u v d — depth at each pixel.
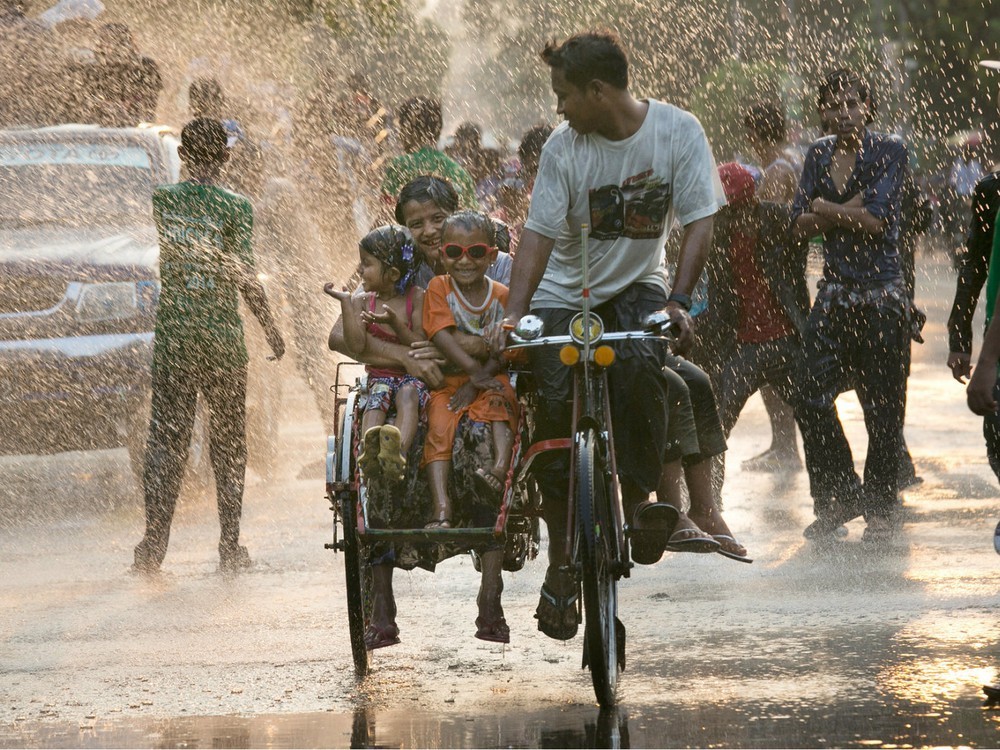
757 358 20.09
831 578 16.23
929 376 36.78
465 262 12.18
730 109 39.84
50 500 23.19
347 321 12.67
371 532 11.80
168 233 18.41
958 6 77.50
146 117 25.31
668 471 13.16
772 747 10.36
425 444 12.38
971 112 78.38
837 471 18.73
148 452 18.11
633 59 42.50
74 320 21.16
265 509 22.47
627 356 11.80
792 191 22.50
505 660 13.26
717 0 44.25
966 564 16.77
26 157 23.22
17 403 21.03
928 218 20.91
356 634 12.65
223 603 16.03
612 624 11.86
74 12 26.67
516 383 12.42
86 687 12.52
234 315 18.45
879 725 10.77
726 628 14.05
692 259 11.98
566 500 12.09
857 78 18.77
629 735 10.77
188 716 11.58
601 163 11.98
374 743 10.77
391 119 27.83
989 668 12.25
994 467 13.47
